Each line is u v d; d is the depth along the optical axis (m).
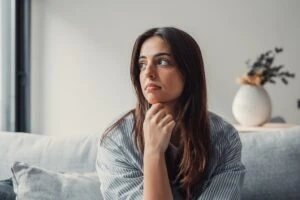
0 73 2.82
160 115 1.01
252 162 1.39
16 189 1.22
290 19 3.27
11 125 2.91
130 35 3.12
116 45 3.12
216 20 3.20
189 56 1.00
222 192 1.02
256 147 1.42
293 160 1.39
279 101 3.32
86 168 1.41
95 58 3.11
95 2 3.08
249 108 2.04
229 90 3.25
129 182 1.05
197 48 1.02
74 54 3.09
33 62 3.03
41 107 3.08
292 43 3.28
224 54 3.23
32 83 3.04
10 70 2.90
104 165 1.11
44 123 3.09
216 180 1.04
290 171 1.37
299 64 3.30
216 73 3.24
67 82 3.09
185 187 1.05
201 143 1.05
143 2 3.12
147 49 1.00
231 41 3.23
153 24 3.14
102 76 3.13
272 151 1.41
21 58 2.95
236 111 2.10
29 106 3.00
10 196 1.22
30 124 3.04
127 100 3.15
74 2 3.06
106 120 3.15
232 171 1.06
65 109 3.11
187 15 3.17
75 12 3.06
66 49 3.07
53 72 3.07
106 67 3.12
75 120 3.12
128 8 3.11
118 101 3.15
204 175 1.05
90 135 1.50
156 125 1.00
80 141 1.48
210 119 1.13
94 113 3.14
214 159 1.07
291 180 1.37
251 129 1.97
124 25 3.11
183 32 1.01
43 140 1.50
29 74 2.98
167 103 1.04
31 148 1.46
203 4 3.18
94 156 1.43
